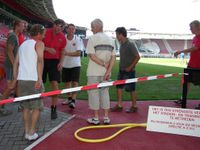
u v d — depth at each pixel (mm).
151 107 5883
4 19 23141
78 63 8359
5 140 5512
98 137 5797
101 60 6277
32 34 5352
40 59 5250
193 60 8031
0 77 9422
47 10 41781
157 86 13711
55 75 7199
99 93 6617
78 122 6820
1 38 10539
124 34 7355
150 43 83375
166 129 5785
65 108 8273
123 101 9508
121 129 6180
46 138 5641
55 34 7195
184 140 5672
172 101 9797
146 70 24141
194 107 8914
